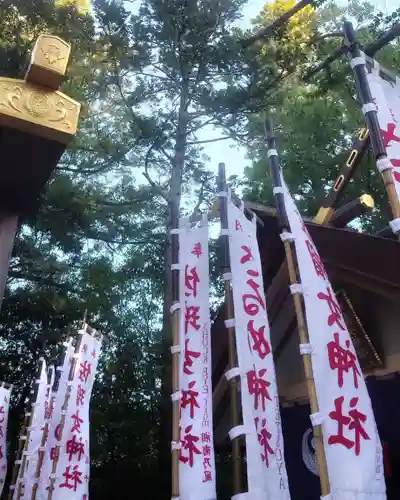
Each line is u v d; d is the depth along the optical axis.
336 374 3.72
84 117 12.26
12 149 2.17
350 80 12.50
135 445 11.34
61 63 2.23
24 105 2.15
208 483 4.30
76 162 13.24
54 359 11.17
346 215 6.10
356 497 3.32
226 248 4.78
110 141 12.05
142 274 13.22
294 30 11.69
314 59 11.76
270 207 5.81
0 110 2.09
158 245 13.45
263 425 4.07
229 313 4.57
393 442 5.11
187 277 5.20
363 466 3.44
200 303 5.06
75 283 13.24
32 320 12.94
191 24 11.13
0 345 13.41
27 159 2.22
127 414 11.48
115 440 11.49
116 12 11.05
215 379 6.74
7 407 9.66
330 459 3.45
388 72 3.96
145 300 14.22
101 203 12.48
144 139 11.95
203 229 5.43
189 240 5.42
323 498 3.33
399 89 3.88
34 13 10.67
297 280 4.17
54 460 6.95
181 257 5.34
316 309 3.92
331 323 3.92
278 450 4.05
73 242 12.62
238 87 11.44
